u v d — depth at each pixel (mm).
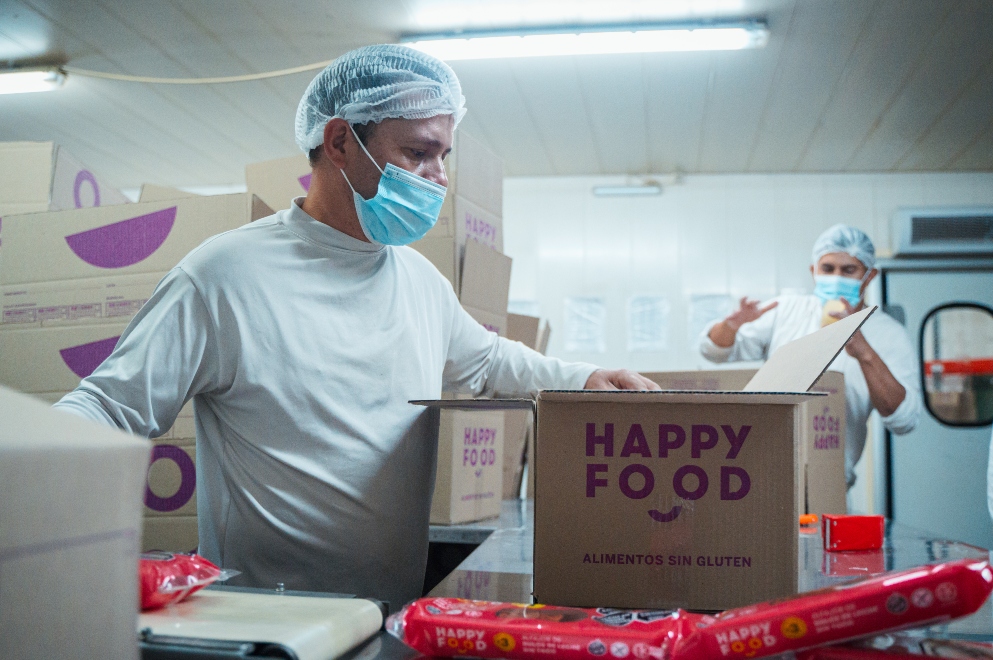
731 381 1831
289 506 1141
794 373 944
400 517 1219
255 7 2986
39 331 1571
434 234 1856
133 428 1036
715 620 616
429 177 1214
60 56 3359
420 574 1266
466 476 1904
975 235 4043
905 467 4008
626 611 708
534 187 4793
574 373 1347
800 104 3732
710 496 836
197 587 733
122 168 4727
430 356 1301
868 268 3279
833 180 4582
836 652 601
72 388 1544
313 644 615
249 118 3990
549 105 3801
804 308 3451
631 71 3445
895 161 4398
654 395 818
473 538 1781
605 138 4188
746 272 4547
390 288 1246
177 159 4582
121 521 516
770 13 2977
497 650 637
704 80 3518
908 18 2980
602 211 4719
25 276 1595
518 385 1428
